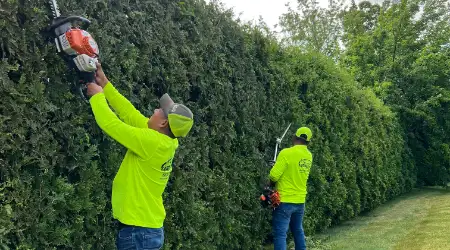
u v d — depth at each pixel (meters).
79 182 3.29
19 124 2.86
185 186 4.42
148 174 2.89
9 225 2.70
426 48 16.83
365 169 10.73
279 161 5.62
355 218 10.40
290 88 7.43
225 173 5.27
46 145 2.99
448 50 17.75
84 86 3.22
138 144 2.81
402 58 16.89
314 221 7.88
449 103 16.69
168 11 4.48
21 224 2.82
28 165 2.97
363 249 6.90
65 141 3.21
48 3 3.07
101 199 3.46
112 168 3.61
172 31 4.47
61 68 3.19
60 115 3.17
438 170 16.52
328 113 8.59
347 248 7.01
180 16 4.71
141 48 4.03
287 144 7.01
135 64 3.85
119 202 2.88
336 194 8.62
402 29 17.31
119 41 3.71
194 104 4.75
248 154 5.97
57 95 3.15
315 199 7.95
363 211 11.47
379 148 11.94
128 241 2.86
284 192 5.63
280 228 5.64
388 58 17.28
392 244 7.24
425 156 16.58
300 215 5.84
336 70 9.32
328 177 8.58
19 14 2.95
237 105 5.72
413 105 16.50
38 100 2.94
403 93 16.52
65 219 3.18
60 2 3.14
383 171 12.33
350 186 9.70
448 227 8.40
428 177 16.75
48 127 3.08
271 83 6.71
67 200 3.20
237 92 5.71
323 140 8.34
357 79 17.36
